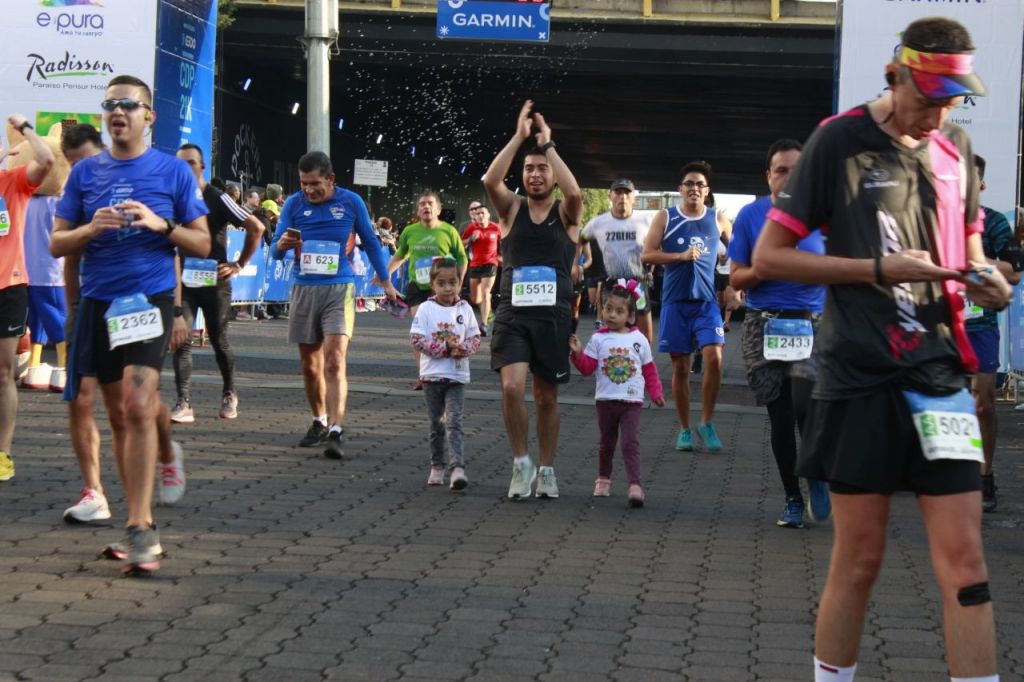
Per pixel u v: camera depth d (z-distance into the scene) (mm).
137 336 6402
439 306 9148
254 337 21453
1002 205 15406
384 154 50875
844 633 4215
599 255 15586
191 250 6676
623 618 5984
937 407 4039
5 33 17188
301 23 33688
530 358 8844
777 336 7961
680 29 33812
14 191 8609
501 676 5109
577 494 9156
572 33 33906
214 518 7859
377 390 14648
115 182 6711
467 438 11555
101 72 17172
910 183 4156
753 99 42500
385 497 8766
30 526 7422
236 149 36469
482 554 7168
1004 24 15242
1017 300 15383
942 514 4078
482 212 21656
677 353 11188
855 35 15070
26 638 5398
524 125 8734
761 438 12148
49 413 11844
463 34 25562
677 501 8977
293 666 5152
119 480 8891
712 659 5402
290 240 10336
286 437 11133
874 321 4133
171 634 5520
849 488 4164
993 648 4008
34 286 12344
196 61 18266
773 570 6996
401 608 6027
